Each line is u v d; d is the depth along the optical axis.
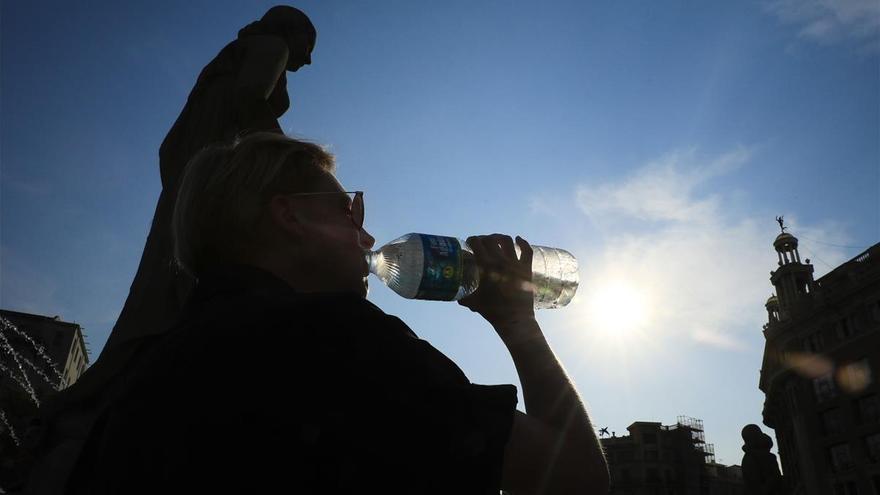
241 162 1.04
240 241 1.01
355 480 0.70
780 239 50.72
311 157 1.10
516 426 0.86
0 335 53.81
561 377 1.03
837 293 41.97
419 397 0.74
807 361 43.78
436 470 0.71
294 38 3.46
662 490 71.81
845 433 40.50
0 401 22.42
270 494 0.70
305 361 0.75
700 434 81.75
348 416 0.72
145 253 2.65
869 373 39.47
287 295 0.85
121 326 2.47
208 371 0.77
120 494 0.75
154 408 0.77
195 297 0.96
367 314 0.80
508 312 1.13
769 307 51.47
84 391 1.56
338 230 1.07
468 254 1.71
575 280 2.31
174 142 3.13
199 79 3.18
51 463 1.45
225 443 0.72
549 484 0.86
